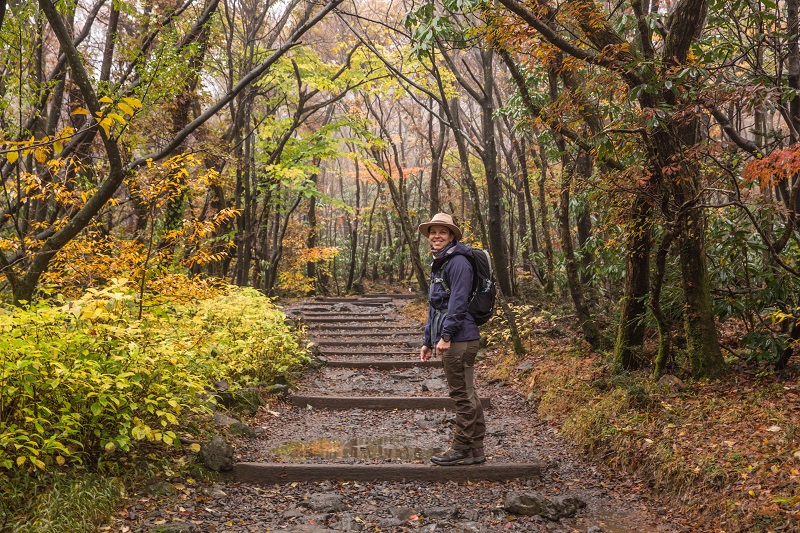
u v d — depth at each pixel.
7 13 7.16
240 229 14.57
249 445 5.04
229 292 8.27
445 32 5.96
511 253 13.52
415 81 13.92
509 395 7.10
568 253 7.68
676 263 6.59
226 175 13.32
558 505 3.72
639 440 4.50
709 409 4.73
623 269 7.55
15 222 5.91
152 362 4.21
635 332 6.38
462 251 4.46
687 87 5.02
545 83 9.27
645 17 5.51
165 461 4.10
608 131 5.14
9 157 3.40
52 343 3.72
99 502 3.30
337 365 8.59
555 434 5.50
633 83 5.23
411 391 7.25
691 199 4.97
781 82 5.57
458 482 4.36
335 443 5.27
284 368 7.15
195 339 5.43
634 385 5.36
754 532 3.14
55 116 8.26
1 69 7.98
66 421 3.50
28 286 5.49
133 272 5.45
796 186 4.86
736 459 3.78
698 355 5.52
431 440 5.39
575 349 7.70
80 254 5.82
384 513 3.77
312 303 16.69
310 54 14.55
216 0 7.96
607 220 6.39
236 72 12.98
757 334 5.34
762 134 6.02
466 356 4.45
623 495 4.08
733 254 5.96
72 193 6.01
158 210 5.91
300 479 4.32
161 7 8.53
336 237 31.27
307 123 17.98
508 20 5.43
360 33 14.47
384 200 25.61
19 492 3.22
